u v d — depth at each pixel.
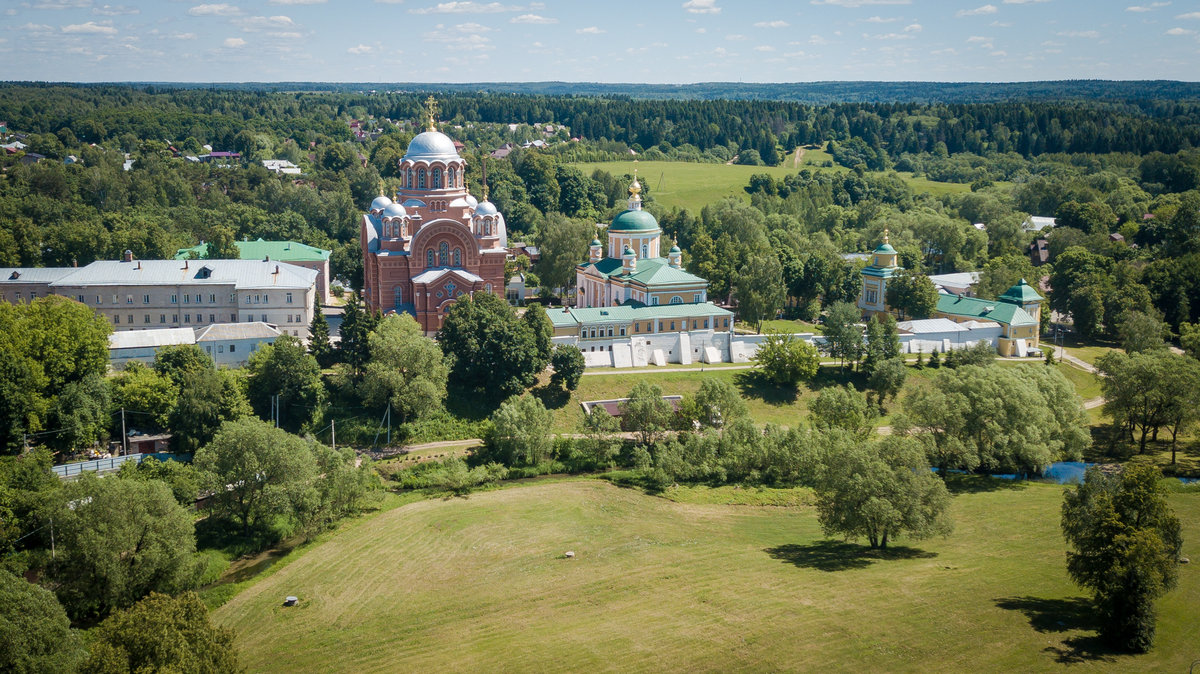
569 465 158.38
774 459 154.88
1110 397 173.50
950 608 103.19
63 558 104.88
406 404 157.25
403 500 143.12
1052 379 168.25
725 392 164.00
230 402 150.25
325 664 97.19
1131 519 96.56
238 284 191.25
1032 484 153.25
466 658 96.88
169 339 172.00
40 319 153.12
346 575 118.69
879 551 123.75
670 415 161.12
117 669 76.56
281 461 128.75
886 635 97.56
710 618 103.50
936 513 120.94
